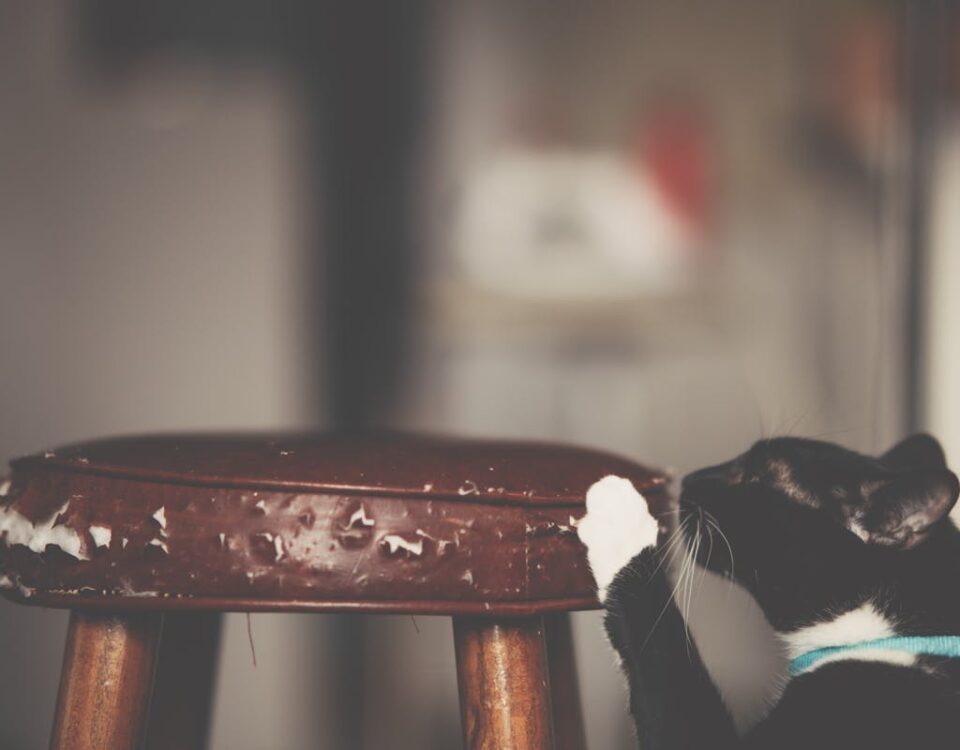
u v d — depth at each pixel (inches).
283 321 87.9
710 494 45.6
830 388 99.9
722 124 104.9
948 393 78.9
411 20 97.8
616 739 78.4
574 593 31.9
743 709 61.7
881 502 42.5
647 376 104.0
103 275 84.5
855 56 98.1
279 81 88.7
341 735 86.7
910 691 39.3
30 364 83.5
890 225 82.7
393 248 98.0
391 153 98.0
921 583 42.6
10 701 79.4
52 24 83.0
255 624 85.7
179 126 86.0
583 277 105.2
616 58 105.8
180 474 29.3
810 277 101.3
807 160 101.7
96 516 29.6
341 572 28.8
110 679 30.3
